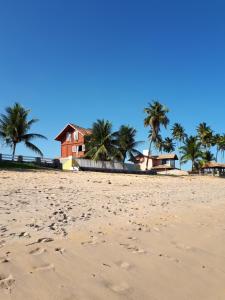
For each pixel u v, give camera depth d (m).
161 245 9.12
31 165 43.84
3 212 11.09
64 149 74.00
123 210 13.66
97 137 60.19
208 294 6.39
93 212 12.60
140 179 34.19
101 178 30.77
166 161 86.69
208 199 20.56
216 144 100.56
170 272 7.29
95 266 7.12
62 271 6.68
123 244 8.81
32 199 14.31
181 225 11.82
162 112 74.44
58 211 12.05
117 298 5.85
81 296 5.77
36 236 8.66
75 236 9.01
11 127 52.53
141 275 6.96
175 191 23.91
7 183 19.92
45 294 5.70
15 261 6.88
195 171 80.50
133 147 69.88
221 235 10.92
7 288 5.75
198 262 8.09
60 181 24.23
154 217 12.71
